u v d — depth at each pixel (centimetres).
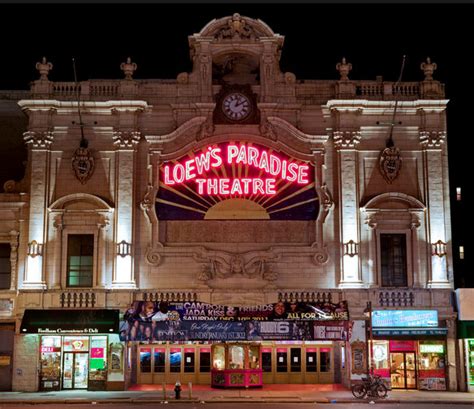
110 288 4488
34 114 4647
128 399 3862
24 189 4656
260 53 4738
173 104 4672
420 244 4578
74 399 3878
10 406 3666
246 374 4400
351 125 4644
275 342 4628
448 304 4494
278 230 4600
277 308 4400
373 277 4519
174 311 4391
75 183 4612
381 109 4666
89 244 4578
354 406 3609
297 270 4553
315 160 4659
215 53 4731
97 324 4384
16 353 4428
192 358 4634
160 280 4534
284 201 4631
